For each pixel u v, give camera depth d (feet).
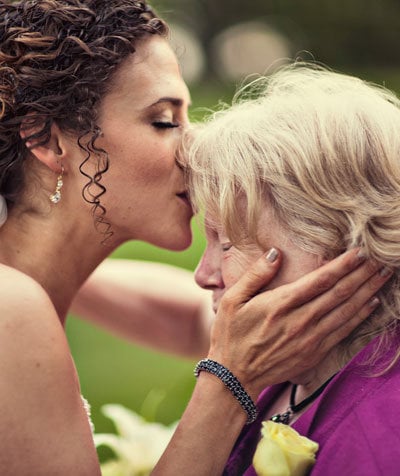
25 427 6.00
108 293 9.72
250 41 36.83
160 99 6.77
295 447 5.84
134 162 6.79
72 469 6.12
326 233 6.07
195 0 38.04
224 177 6.28
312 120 6.25
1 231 6.96
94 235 7.06
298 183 6.11
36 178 6.88
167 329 9.84
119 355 15.17
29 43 6.48
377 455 5.69
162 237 7.09
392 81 30.50
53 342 6.18
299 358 6.26
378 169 6.09
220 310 6.37
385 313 6.21
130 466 8.10
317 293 6.06
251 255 6.35
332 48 34.88
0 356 5.98
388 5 34.73
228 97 27.45
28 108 6.57
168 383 13.91
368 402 5.92
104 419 12.80
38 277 7.01
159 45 6.88
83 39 6.57
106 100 6.67
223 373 6.32
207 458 6.31
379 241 5.97
